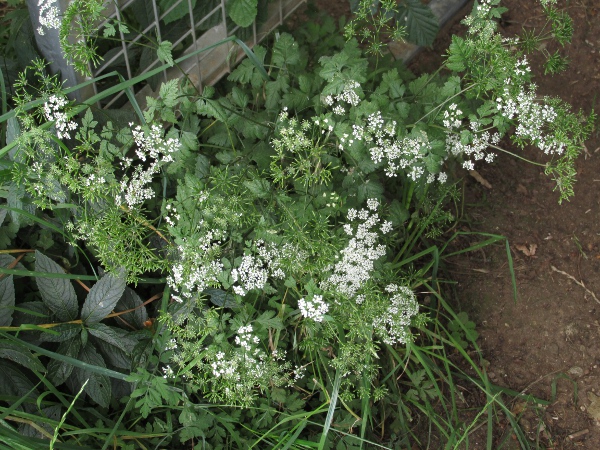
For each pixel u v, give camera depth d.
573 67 1.00
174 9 0.79
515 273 0.90
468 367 0.85
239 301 0.67
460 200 0.94
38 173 0.62
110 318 0.73
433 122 0.69
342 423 0.72
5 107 0.68
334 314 0.69
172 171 0.68
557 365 0.85
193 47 0.82
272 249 0.66
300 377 0.70
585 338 0.86
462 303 0.88
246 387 0.64
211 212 0.64
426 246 0.90
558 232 0.92
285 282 0.67
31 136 0.61
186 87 0.73
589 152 0.95
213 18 0.84
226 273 0.64
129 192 0.63
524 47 0.73
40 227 0.74
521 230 0.92
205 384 0.67
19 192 0.66
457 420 0.74
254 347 0.64
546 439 0.81
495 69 0.63
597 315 0.87
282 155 0.65
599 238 0.91
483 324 0.87
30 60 0.74
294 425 0.71
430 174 0.75
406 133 0.67
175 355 0.65
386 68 0.82
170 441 0.71
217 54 0.85
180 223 0.64
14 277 0.73
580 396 0.83
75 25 0.67
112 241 0.62
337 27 1.00
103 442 0.69
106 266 0.63
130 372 0.69
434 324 0.85
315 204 0.69
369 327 0.67
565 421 0.82
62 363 0.67
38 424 0.65
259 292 0.68
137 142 0.64
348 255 0.66
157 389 0.65
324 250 0.65
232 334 0.68
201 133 0.74
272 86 0.75
